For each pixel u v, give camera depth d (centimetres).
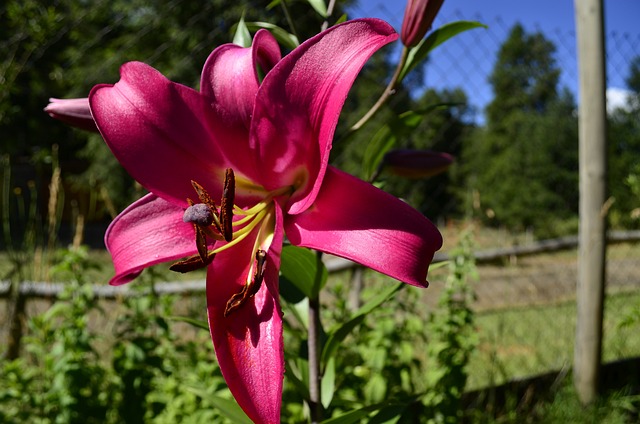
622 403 84
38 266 76
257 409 23
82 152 320
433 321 73
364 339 68
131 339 60
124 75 26
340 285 69
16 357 71
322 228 23
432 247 22
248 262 26
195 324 35
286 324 41
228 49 26
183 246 27
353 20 23
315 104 23
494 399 82
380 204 23
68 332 59
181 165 26
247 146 26
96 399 61
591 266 84
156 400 61
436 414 67
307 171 25
